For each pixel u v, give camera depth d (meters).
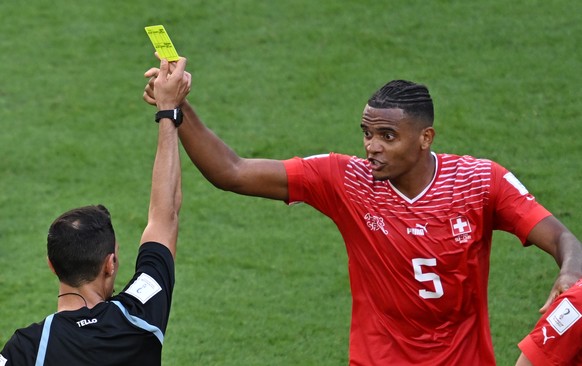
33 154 37.06
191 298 28.67
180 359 25.73
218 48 43.19
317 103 39.22
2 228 32.69
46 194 34.62
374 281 16.73
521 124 36.97
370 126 16.08
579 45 41.34
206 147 16.62
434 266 16.36
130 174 35.69
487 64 40.66
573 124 36.81
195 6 46.22
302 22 44.50
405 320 16.62
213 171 16.77
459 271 16.38
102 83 41.72
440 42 42.28
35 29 45.66
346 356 25.86
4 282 29.67
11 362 13.58
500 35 42.38
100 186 34.97
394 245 16.45
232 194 34.53
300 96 39.72
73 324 13.73
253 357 25.88
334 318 27.64
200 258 30.75
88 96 40.91
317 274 29.84
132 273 30.00
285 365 25.50
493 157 35.19
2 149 37.41
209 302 28.47
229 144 36.78
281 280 29.58
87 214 14.41
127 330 13.74
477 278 16.48
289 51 42.66
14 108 40.28
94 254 14.12
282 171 16.98
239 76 41.28
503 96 38.62
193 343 26.48
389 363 16.73
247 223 32.81
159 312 14.00
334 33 43.50
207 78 41.25
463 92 39.00
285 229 32.44
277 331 27.05
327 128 37.56
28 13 46.97
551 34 42.22
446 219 16.36
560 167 34.44
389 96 15.98
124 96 40.78
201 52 42.97
